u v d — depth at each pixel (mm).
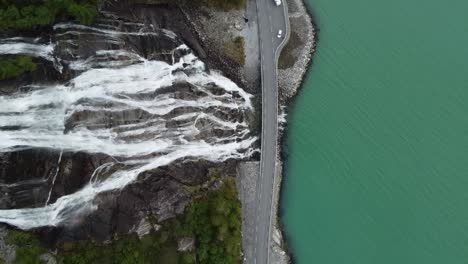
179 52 74062
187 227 67938
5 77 61281
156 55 71812
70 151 63531
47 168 62156
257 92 78125
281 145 79688
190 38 75438
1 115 61594
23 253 59000
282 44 78625
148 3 72438
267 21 78375
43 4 63344
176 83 72500
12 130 61812
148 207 66625
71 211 62906
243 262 74375
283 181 79625
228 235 69500
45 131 63125
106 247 63219
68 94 65062
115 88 67812
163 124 70375
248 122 77625
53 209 62219
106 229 63750
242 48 77562
